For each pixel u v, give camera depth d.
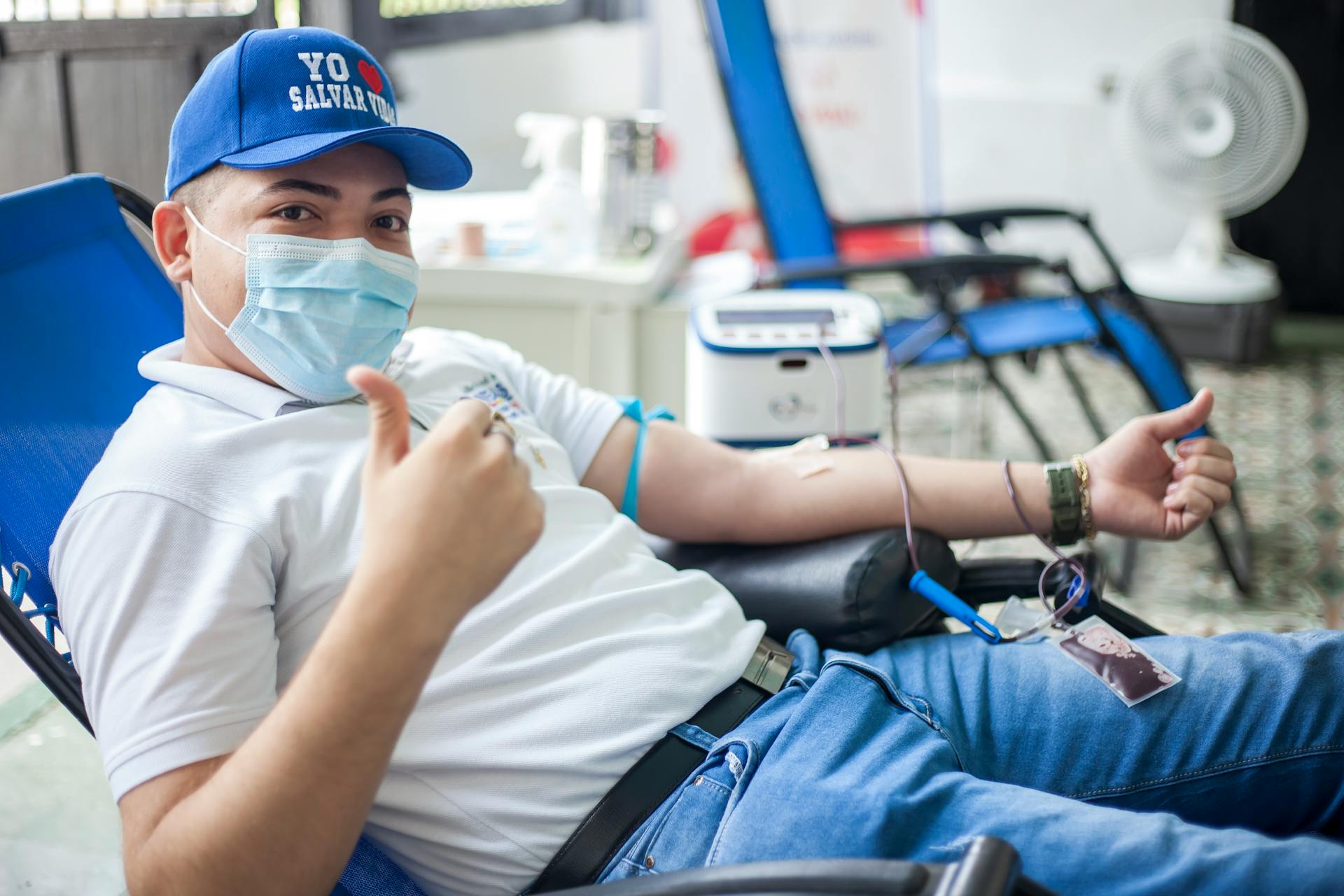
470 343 1.35
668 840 0.94
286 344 1.04
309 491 1.00
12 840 1.58
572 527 1.15
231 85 1.03
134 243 1.32
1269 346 4.00
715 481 1.33
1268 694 1.06
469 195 3.00
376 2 2.98
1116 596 2.38
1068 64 4.36
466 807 0.95
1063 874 0.85
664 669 1.04
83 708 0.97
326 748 0.75
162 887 0.77
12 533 1.06
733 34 2.54
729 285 2.68
